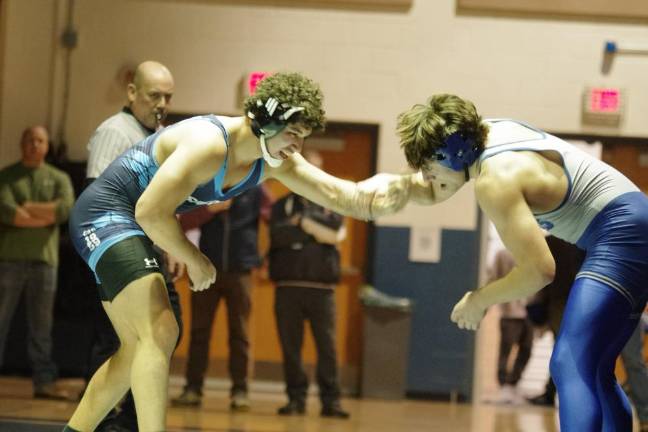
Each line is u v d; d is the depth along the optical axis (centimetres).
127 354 588
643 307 584
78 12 1384
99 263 580
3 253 1155
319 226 1107
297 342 1113
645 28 1364
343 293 1388
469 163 565
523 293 552
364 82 1376
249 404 1127
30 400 1079
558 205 562
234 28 1380
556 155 564
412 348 1366
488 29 1372
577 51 1366
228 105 1379
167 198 545
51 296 1161
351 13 1377
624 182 573
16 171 1180
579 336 545
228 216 1114
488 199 547
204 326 1120
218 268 1108
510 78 1370
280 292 1114
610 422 584
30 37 1380
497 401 1383
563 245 1033
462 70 1372
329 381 1109
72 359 1330
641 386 1004
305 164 637
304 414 1109
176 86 1379
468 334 1362
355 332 1383
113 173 602
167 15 1382
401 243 1374
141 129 776
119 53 1384
